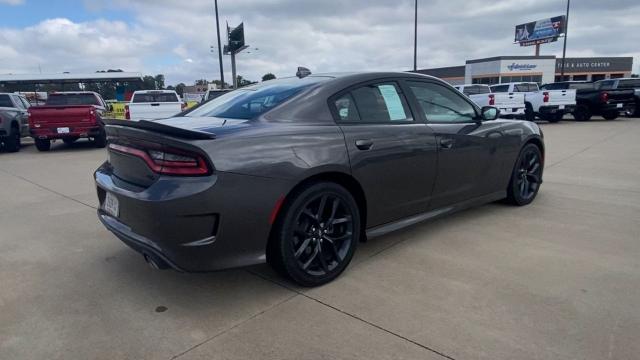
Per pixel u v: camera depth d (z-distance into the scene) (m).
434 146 3.81
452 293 3.01
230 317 2.78
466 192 4.29
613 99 18.48
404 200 3.68
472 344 2.43
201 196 2.58
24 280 3.38
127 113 13.13
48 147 12.03
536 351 2.36
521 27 61.91
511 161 4.79
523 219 4.61
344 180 3.29
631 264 3.44
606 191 5.82
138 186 2.84
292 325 2.67
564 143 11.05
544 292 3.00
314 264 3.17
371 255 3.70
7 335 2.62
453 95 4.25
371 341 2.48
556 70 57.84
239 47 24.95
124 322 2.75
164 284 3.26
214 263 2.73
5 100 13.07
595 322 2.62
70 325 2.72
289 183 2.88
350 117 3.35
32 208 5.53
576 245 3.85
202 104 4.05
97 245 4.12
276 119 3.05
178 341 2.53
